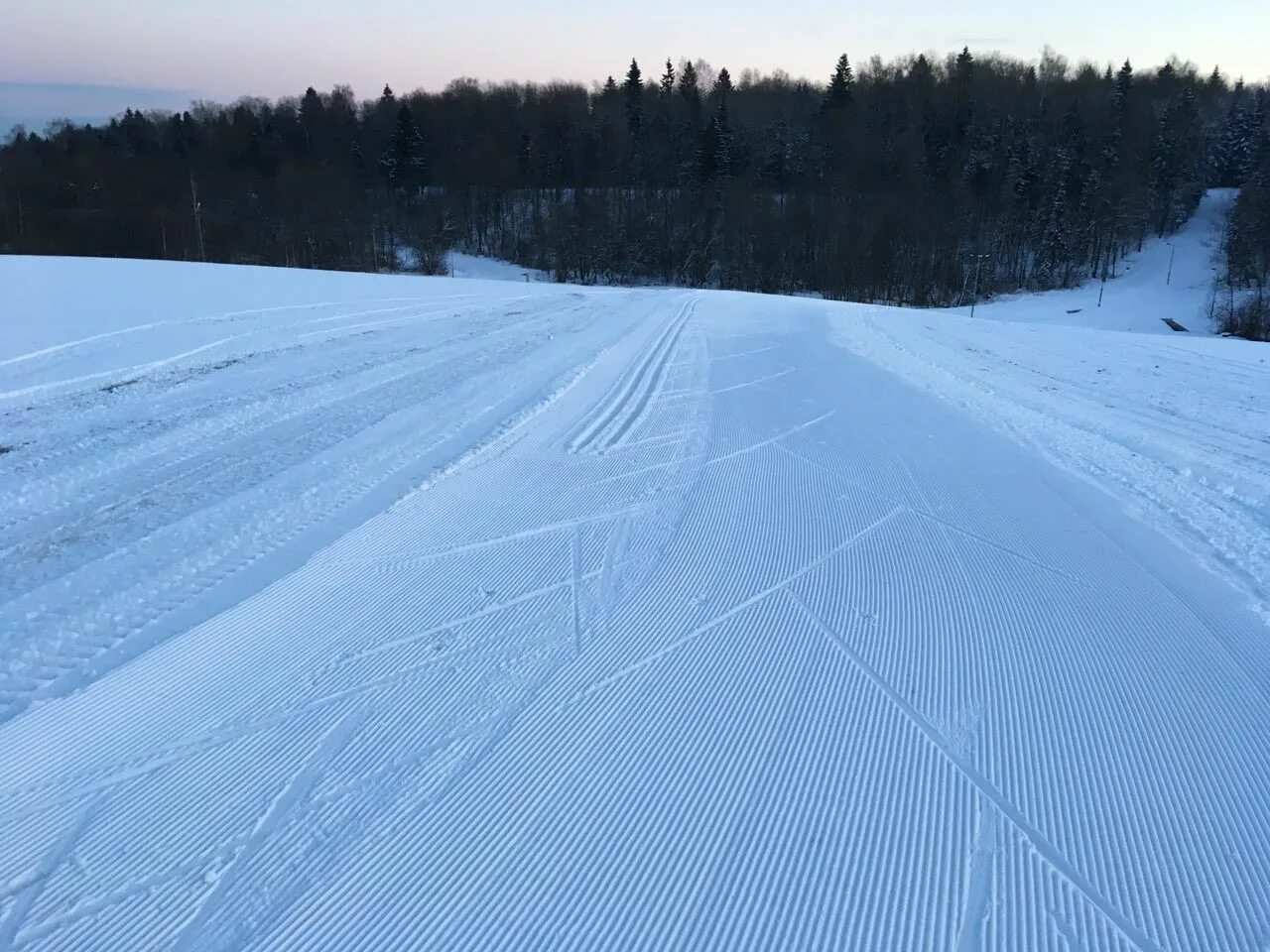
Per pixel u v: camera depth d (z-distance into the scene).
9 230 45.25
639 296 24.80
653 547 6.13
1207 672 4.70
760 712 4.25
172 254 46.12
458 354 13.10
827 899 3.14
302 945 2.90
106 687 4.25
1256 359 15.57
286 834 3.39
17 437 7.93
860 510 7.00
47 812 3.45
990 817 3.58
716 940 2.96
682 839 3.42
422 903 3.08
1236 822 3.59
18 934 2.91
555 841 3.39
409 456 7.91
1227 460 8.57
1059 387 12.45
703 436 9.02
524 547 6.05
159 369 10.81
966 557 6.12
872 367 13.71
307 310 16.25
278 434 8.43
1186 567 6.01
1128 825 3.56
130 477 7.08
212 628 4.84
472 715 4.16
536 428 9.09
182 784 3.63
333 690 4.32
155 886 3.13
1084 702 4.40
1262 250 48.75
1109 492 7.57
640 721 4.16
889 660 4.74
